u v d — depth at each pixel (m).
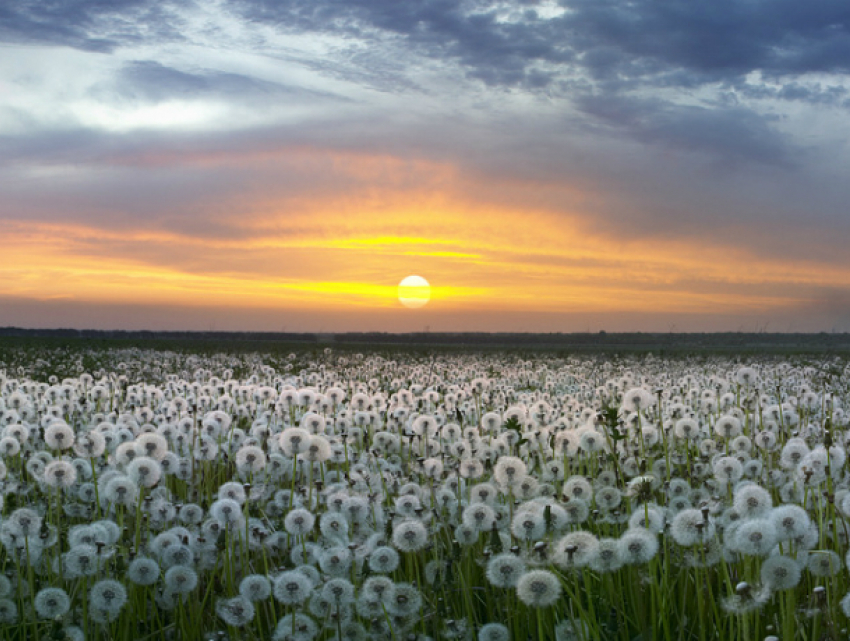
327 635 3.89
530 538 3.98
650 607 4.06
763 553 3.37
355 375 21.75
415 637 3.73
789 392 14.59
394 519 4.91
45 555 4.56
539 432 6.67
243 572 4.48
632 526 4.21
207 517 5.09
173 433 7.00
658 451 6.86
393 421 7.77
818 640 3.64
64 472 4.78
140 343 54.06
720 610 3.87
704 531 3.68
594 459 6.35
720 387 9.60
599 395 12.13
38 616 4.04
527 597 3.39
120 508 5.14
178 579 3.98
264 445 6.84
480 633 3.73
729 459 5.13
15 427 6.77
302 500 5.50
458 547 4.27
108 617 3.89
